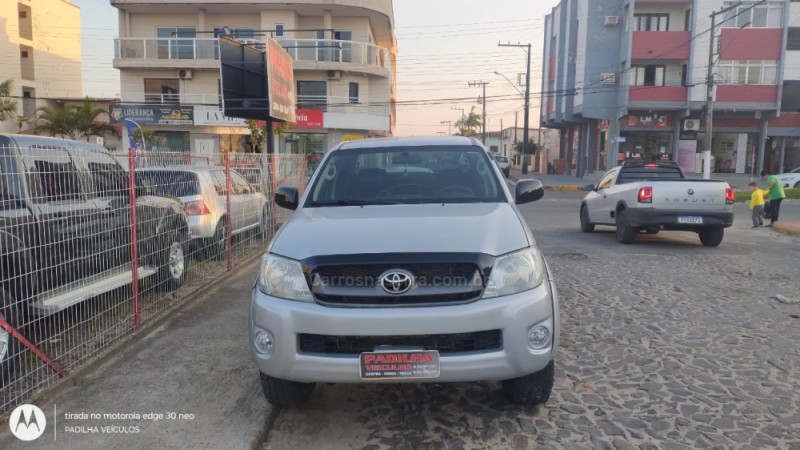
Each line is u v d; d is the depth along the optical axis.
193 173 7.88
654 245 10.84
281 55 14.76
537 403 3.88
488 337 3.32
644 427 3.64
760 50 33.25
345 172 4.92
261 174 10.60
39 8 45.66
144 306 5.95
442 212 4.07
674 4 34.47
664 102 34.41
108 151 5.55
